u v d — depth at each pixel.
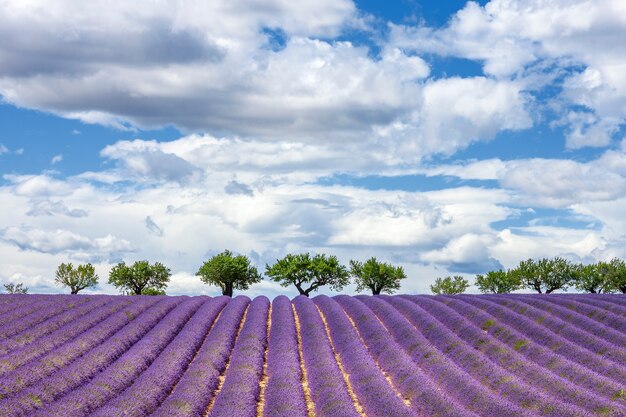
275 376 23.92
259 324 36.19
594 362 25.28
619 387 21.03
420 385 21.88
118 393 21.11
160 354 28.39
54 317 34.72
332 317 38.38
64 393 20.41
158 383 22.14
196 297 49.75
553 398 19.70
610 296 43.19
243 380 23.20
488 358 26.55
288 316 39.12
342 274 74.81
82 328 31.95
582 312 35.88
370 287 74.56
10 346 27.64
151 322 34.81
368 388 22.00
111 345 27.72
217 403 20.16
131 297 45.88
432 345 29.45
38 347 27.11
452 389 21.94
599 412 18.80
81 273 73.31
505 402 19.41
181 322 36.12
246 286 77.00
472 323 33.72
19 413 17.66
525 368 23.97
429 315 35.81
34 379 21.69
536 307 38.34
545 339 29.42
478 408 19.70
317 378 23.61
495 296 44.53
